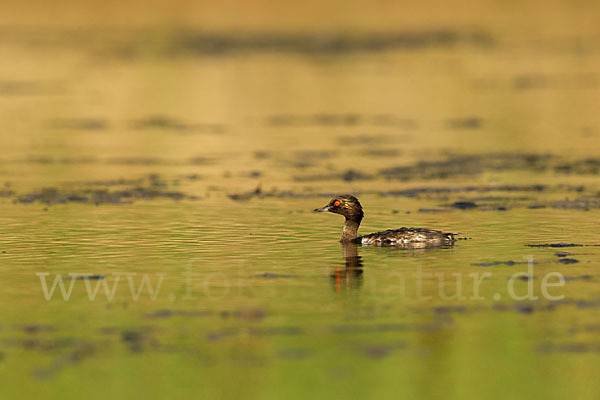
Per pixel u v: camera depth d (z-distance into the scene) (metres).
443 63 68.12
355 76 62.44
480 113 48.66
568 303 16.25
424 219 24.30
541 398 12.62
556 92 55.19
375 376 13.23
